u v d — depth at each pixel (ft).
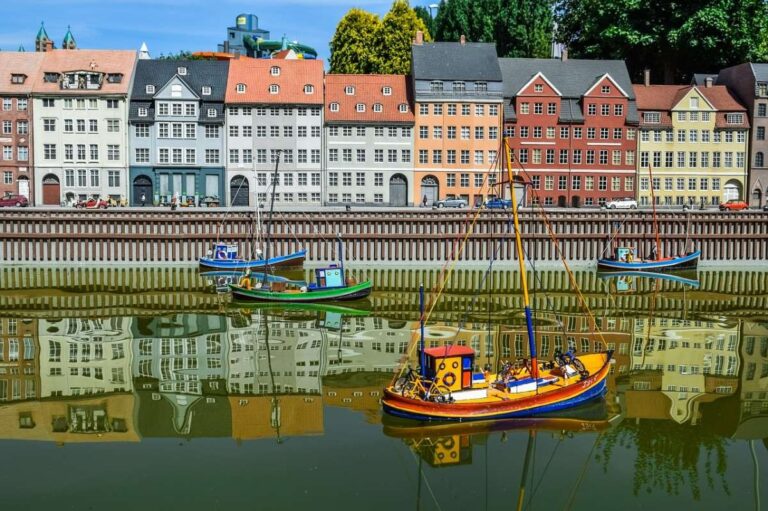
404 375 100.63
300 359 123.13
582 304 173.68
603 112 316.40
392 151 312.91
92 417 95.71
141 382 110.11
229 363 120.37
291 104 307.58
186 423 93.76
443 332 143.74
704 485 77.92
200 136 309.22
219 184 311.68
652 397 104.53
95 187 308.60
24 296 177.68
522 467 81.30
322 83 314.14
